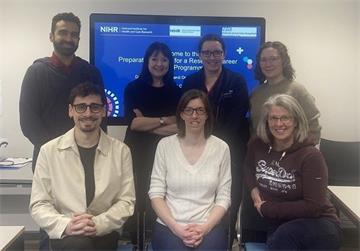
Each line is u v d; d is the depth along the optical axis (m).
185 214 2.32
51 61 2.68
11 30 3.47
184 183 2.35
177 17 3.03
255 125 2.86
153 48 2.85
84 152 2.28
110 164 2.28
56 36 2.64
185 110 2.39
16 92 3.51
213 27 3.04
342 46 3.51
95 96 2.24
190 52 3.06
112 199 2.29
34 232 3.43
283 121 2.22
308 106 2.81
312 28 3.50
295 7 3.48
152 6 3.44
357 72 3.52
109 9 3.45
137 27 3.03
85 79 2.72
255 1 3.46
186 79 2.93
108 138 2.34
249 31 3.04
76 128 2.28
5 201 3.40
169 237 2.25
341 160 3.33
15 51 3.49
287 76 2.87
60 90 2.66
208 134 2.46
